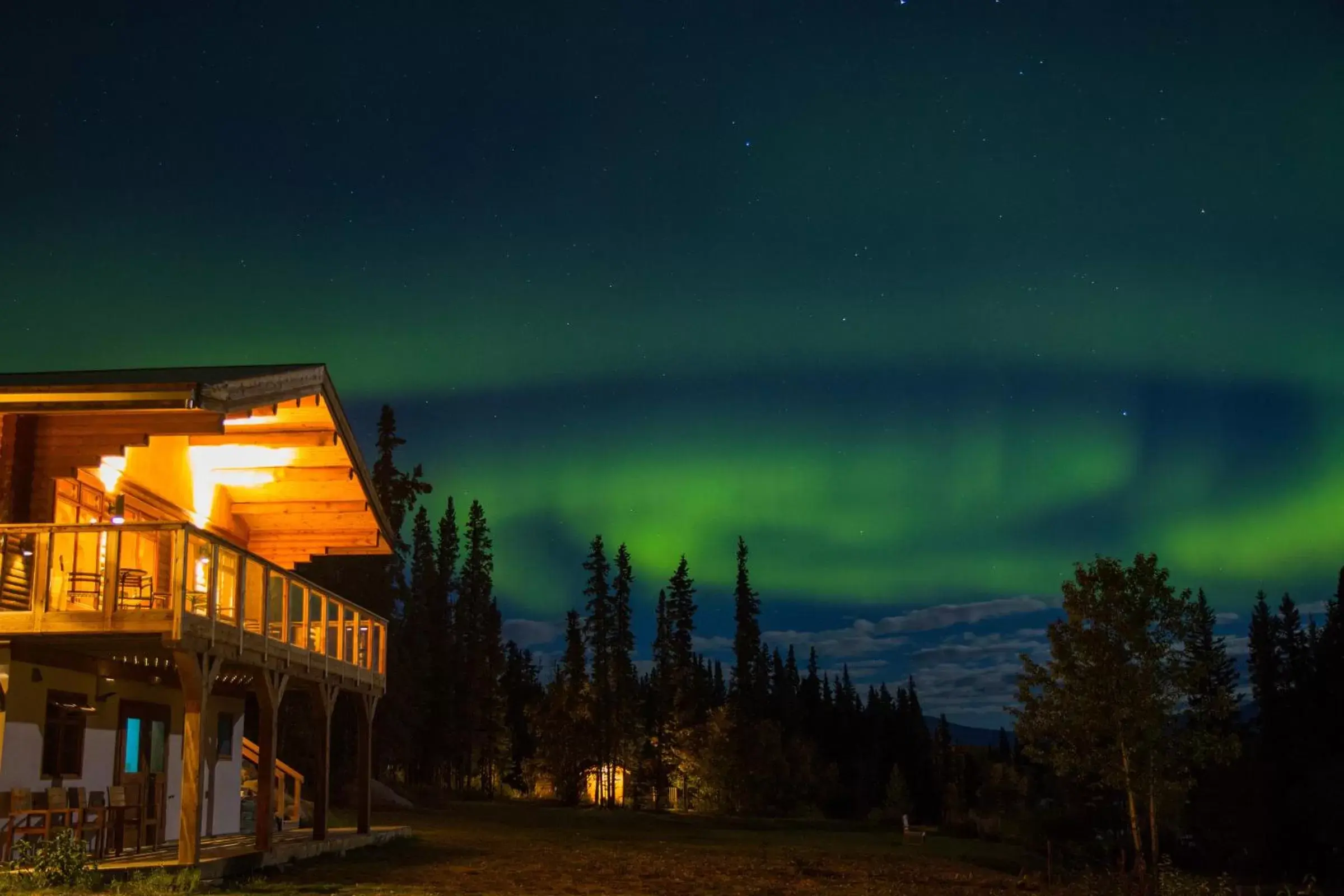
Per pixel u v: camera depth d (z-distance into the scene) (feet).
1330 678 183.42
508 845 84.64
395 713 154.40
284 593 57.72
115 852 51.29
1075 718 73.92
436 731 206.69
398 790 152.76
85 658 51.49
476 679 224.12
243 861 50.80
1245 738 200.44
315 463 69.51
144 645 46.44
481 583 235.81
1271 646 212.02
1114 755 74.64
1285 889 72.95
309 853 59.62
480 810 151.84
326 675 63.31
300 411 63.62
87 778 52.42
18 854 44.39
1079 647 75.56
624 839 105.09
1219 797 148.46
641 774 227.61
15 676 45.93
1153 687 73.00
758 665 266.98
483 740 220.43
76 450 49.78
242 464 69.51
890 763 293.64
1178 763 73.77
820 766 249.55
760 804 203.72
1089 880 73.26
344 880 53.57
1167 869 71.26
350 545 76.69
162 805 57.16
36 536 46.06
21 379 52.70
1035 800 237.04
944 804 242.58
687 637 236.02
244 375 51.96
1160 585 74.38
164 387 46.88
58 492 51.60
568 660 229.66
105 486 56.44
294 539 76.38
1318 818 141.79
